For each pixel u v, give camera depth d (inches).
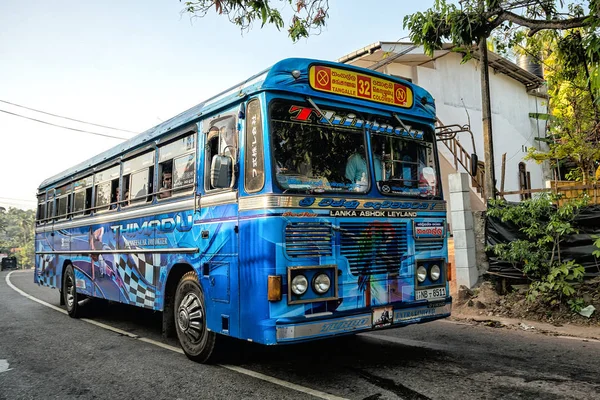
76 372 209.9
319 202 177.3
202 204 212.7
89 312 375.6
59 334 302.5
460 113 666.2
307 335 165.9
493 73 737.0
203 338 212.1
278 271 165.0
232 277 186.5
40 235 478.6
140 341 275.7
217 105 207.5
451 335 265.1
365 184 194.4
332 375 190.9
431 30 280.4
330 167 186.4
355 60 584.4
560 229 295.3
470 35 266.4
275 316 163.3
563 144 549.3
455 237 354.3
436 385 173.5
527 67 837.2
